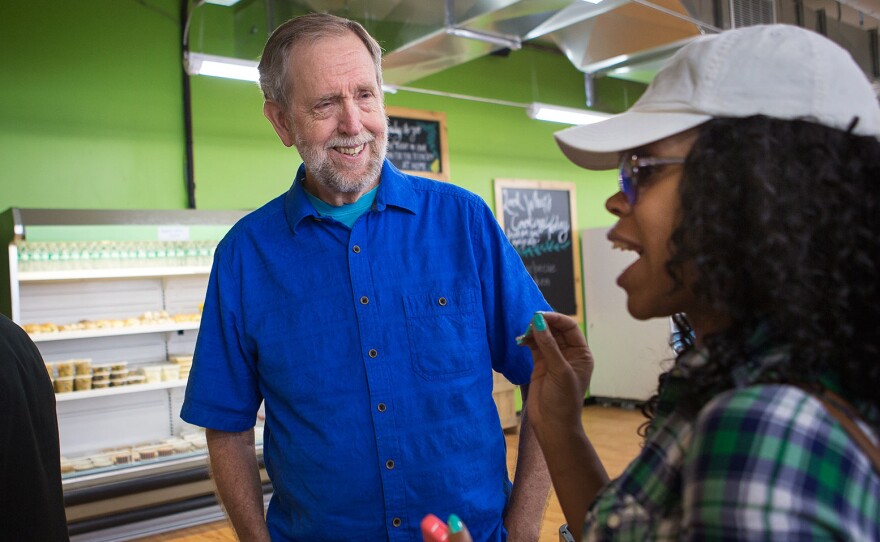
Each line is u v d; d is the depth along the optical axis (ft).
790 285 2.16
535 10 14.23
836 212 2.25
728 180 2.31
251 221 5.70
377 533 5.13
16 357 4.70
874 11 18.52
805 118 2.36
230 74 16.12
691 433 2.34
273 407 5.44
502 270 5.56
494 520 5.36
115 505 14.82
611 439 22.09
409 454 5.15
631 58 18.42
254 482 5.62
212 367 5.56
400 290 5.34
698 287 2.36
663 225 2.60
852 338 2.20
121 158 18.93
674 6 13.06
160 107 19.54
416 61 16.71
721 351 2.34
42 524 4.56
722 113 2.43
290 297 5.39
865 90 2.46
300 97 5.14
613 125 2.76
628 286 2.82
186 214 16.67
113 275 15.88
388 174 5.54
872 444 2.05
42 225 15.20
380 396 5.18
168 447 16.08
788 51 2.41
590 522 2.62
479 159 26.61
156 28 19.49
